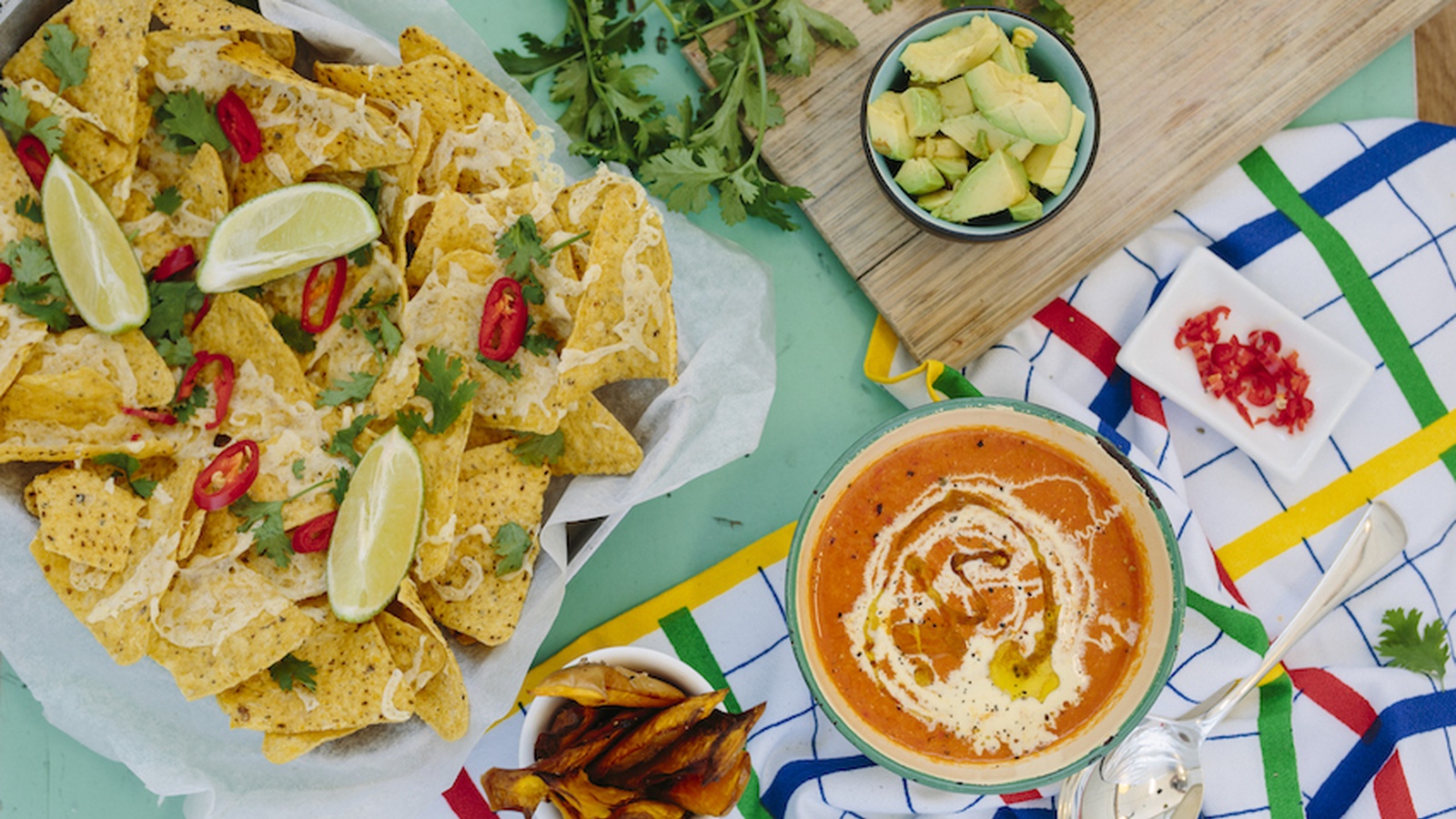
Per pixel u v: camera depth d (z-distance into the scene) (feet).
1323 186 2.43
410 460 2.14
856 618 2.25
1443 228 2.43
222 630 2.12
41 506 2.08
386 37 2.30
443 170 2.23
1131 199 2.37
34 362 2.11
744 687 2.35
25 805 2.33
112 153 2.12
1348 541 2.38
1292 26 2.39
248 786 2.19
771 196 2.32
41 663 2.16
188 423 2.16
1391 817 2.37
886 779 2.32
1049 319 2.42
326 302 2.20
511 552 2.19
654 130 2.33
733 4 2.33
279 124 2.18
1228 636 2.35
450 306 2.17
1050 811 2.36
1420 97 2.45
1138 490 2.20
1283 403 2.39
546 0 2.39
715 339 2.30
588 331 2.15
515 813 2.32
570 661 2.33
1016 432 2.24
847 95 2.38
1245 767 2.36
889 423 2.19
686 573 2.38
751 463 2.39
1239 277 2.38
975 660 2.26
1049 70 2.29
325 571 2.18
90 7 2.10
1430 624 2.40
